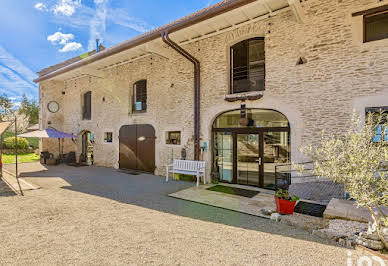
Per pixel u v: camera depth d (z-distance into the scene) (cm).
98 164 1049
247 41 649
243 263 254
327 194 488
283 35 554
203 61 694
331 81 490
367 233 300
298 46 533
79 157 1147
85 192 571
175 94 765
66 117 1221
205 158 686
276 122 585
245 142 641
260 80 629
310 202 481
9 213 409
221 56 657
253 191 579
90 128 1083
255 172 625
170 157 780
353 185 261
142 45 680
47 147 1182
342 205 411
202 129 694
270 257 267
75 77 1134
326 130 494
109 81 990
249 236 325
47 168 977
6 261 253
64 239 309
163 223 371
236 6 477
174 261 257
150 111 840
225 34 649
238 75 662
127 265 247
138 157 886
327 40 497
